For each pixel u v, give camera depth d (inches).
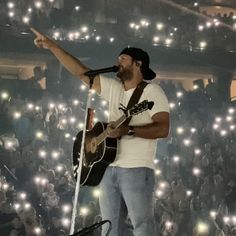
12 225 772.0
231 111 1352.1
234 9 1966.0
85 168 280.8
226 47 1615.4
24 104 1240.8
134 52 281.7
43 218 861.2
